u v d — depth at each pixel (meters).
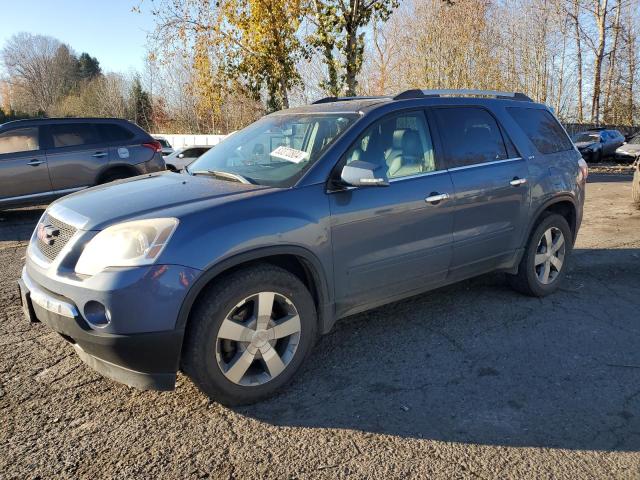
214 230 2.96
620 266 6.07
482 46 26.52
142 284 2.75
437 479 2.55
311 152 3.64
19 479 2.55
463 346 3.98
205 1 15.43
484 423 3.01
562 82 33.41
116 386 3.41
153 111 48.03
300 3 14.73
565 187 4.98
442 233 4.03
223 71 16.45
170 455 2.74
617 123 36.25
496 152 4.51
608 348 3.95
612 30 35.09
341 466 2.65
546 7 31.48
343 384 3.45
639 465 2.65
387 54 29.50
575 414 3.10
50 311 2.98
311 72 23.03
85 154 9.86
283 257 3.38
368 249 3.62
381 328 4.32
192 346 2.94
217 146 4.57
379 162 3.75
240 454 2.75
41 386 3.41
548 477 2.57
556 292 5.18
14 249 7.49
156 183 3.68
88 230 2.98
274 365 3.24
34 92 88.12
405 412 3.12
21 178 9.31
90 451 2.77
